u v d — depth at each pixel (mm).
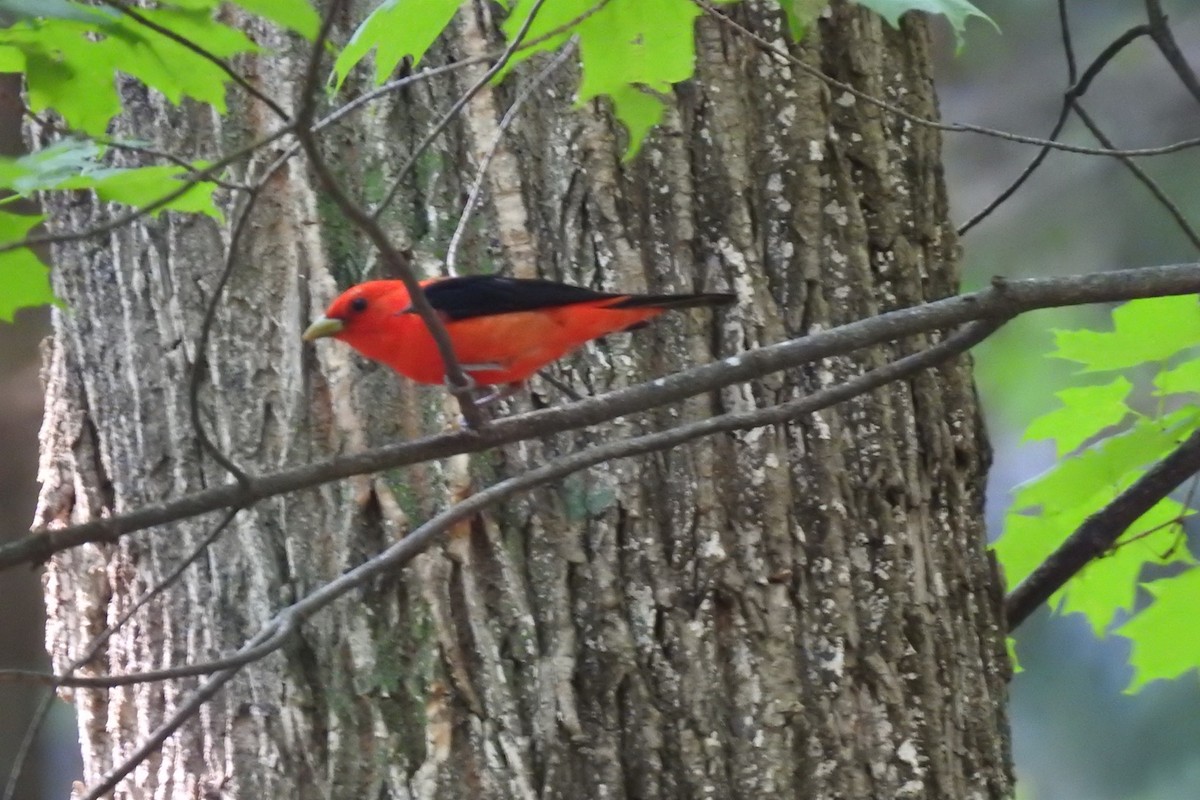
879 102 6836
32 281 6188
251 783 7031
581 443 7293
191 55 5625
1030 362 20812
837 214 7773
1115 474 9055
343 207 5258
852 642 7312
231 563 7277
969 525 8000
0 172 5410
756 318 7520
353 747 6891
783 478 7336
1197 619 9219
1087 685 19859
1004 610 8211
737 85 7695
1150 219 21000
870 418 7574
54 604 8008
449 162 7516
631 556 7113
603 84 6617
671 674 7016
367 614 6965
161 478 7574
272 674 7039
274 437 7336
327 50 7562
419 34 6180
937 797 7332
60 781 15320
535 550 7070
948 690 7559
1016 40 22625
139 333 7695
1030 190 22000
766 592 7203
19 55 5656
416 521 7113
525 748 6852
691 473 7227
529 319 6793
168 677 5875
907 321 6617
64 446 7988
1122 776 19281
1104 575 9648
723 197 7590
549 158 7527
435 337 5949
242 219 5395
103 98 5875
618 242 7449
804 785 7059
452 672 6891
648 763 6895
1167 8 22125
